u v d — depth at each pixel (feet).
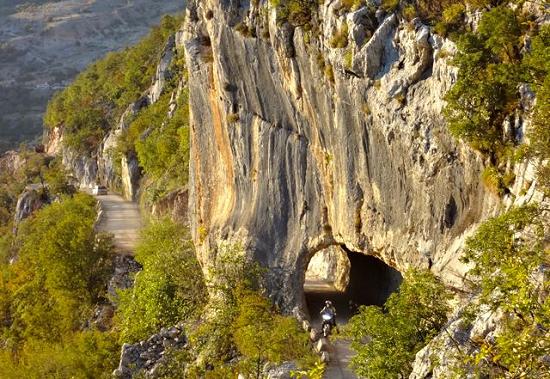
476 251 66.33
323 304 116.78
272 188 108.06
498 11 69.87
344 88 89.04
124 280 172.86
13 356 167.02
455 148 75.77
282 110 105.19
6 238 307.17
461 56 71.10
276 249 106.42
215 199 125.39
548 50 63.26
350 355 87.25
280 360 86.33
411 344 69.31
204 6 120.06
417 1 82.12
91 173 365.40
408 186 83.30
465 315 56.08
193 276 126.93
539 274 51.11
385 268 116.16
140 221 243.60
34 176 419.95
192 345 105.60
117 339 129.18
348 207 94.58
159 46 402.72
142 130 306.35
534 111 64.03
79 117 407.85
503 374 44.34
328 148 97.60
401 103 81.00
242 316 97.35
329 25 89.76
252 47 106.01
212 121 123.85
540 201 61.26
